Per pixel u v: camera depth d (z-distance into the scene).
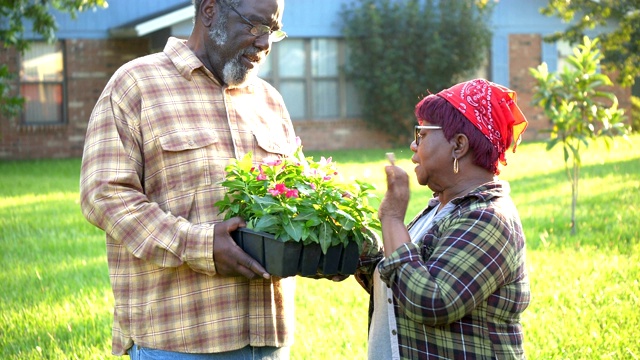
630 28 17.75
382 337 2.85
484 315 2.70
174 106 3.08
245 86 3.29
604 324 5.57
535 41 23.12
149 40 21.09
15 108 14.30
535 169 14.52
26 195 12.52
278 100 3.47
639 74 20.05
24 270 7.58
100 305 6.44
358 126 21.95
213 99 3.16
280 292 3.22
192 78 3.13
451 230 2.70
